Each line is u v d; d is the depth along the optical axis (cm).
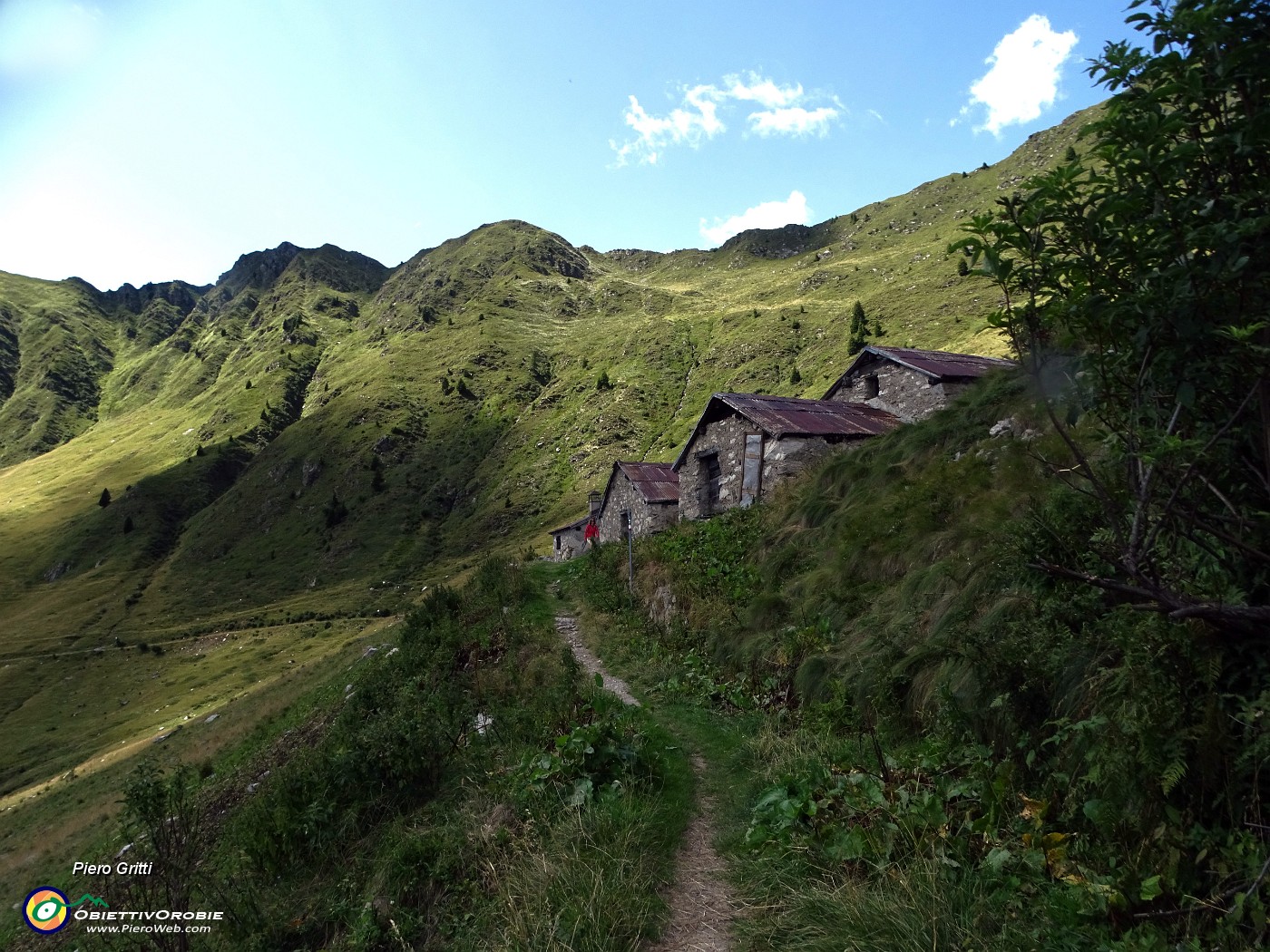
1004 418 1270
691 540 1895
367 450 14838
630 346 16412
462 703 1215
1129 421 314
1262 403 287
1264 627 306
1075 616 550
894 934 424
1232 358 284
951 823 524
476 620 1856
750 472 2206
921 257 16875
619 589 1866
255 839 887
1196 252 287
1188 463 311
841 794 602
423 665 1614
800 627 1066
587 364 16700
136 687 8462
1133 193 304
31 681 9125
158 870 795
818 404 2386
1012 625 635
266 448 16612
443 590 2141
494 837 684
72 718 7838
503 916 560
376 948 626
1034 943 387
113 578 12700
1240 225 264
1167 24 304
